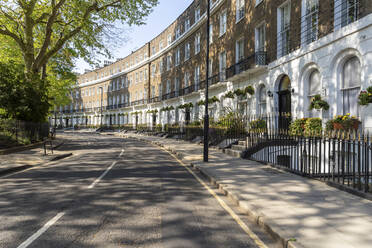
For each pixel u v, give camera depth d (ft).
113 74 188.65
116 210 15.31
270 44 48.24
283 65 42.60
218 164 31.81
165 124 113.60
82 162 35.60
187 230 12.55
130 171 28.40
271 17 47.83
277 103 45.39
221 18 73.46
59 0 62.90
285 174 25.26
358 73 28.76
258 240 11.55
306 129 33.37
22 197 17.90
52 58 83.25
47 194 18.71
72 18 64.39
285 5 44.88
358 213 13.76
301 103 37.93
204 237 11.78
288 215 13.53
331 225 12.13
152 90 139.13
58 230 12.32
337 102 30.94
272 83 46.16
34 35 73.97
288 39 44.06
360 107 28.48
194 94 90.58
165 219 13.98
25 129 55.88
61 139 90.43
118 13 67.46
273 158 33.27
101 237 11.60
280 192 18.31
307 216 13.37
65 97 120.47
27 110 56.54
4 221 13.41
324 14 34.22
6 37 70.23
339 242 10.34
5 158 37.96
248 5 57.16
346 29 28.71
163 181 23.45
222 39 72.08
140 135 118.83
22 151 48.08
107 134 150.10
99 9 63.67
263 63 49.65
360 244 10.16
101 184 21.94
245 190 18.89
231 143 46.60
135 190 20.04
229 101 65.57
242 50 61.93
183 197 18.33
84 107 226.58
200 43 88.28
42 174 26.63
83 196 18.21
